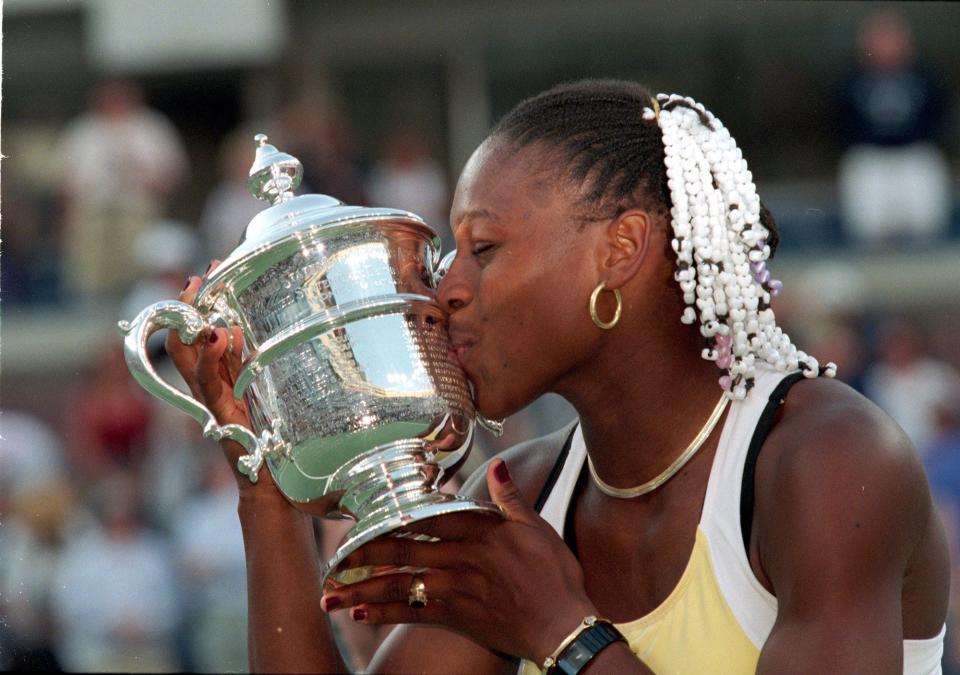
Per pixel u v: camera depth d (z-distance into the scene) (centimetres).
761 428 653
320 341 659
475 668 728
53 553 2775
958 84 4156
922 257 3900
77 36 4669
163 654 2669
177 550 2750
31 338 3909
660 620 659
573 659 625
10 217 4250
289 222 670
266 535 708
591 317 650
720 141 666
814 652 591
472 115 4684
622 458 684
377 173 4016
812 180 4328
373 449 658
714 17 4428
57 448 3206
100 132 3981
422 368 659
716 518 652
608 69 4581
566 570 646
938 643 706
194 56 4644
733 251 658
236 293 679
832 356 3241
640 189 654
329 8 4709
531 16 4628
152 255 3538
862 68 4050
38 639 2653
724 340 662
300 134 3775
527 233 648
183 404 678
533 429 2255
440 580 655
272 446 666
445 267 704
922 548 663
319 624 707
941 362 3831
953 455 2738
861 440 620
